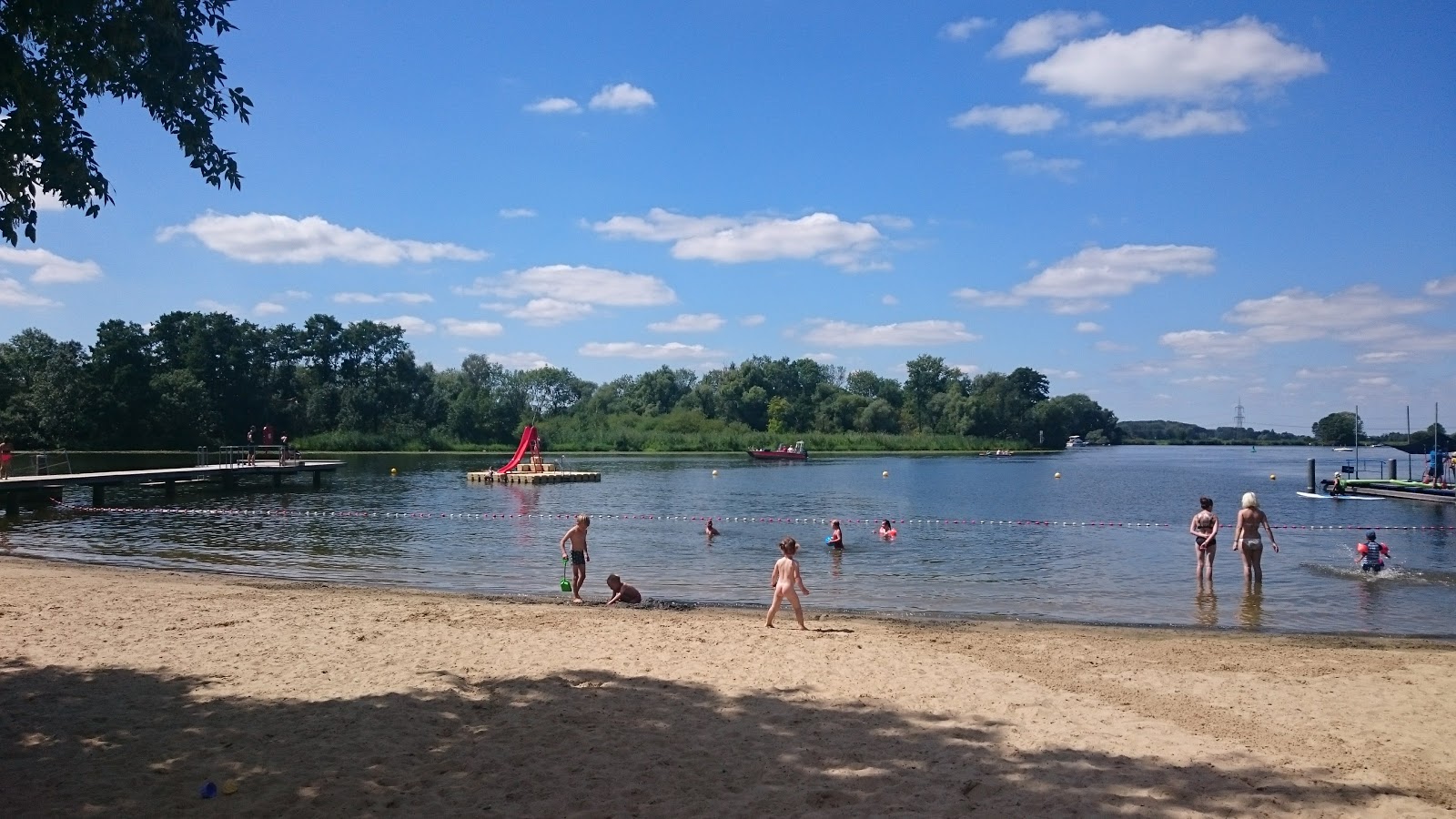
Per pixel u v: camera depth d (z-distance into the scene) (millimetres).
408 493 45125
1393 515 35156
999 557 23344
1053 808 6531
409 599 15688
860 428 137875
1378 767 7500
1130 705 9297
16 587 15680
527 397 135250
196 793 6586
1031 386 164375
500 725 8305
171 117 8258
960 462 93938
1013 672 10703
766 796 6680
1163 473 74125
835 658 11258
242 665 10406
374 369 109875
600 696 9305
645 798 6605
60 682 9570
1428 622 15344
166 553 22781
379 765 7215
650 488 50375
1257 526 18812
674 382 147000
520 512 35250
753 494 46031
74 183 7895
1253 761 7613
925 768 7332
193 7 8273
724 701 9211
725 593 17781
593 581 19016
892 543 26219
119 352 85312
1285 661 11539
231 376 97188
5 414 79562
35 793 6543
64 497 40500
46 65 7934
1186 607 16656
